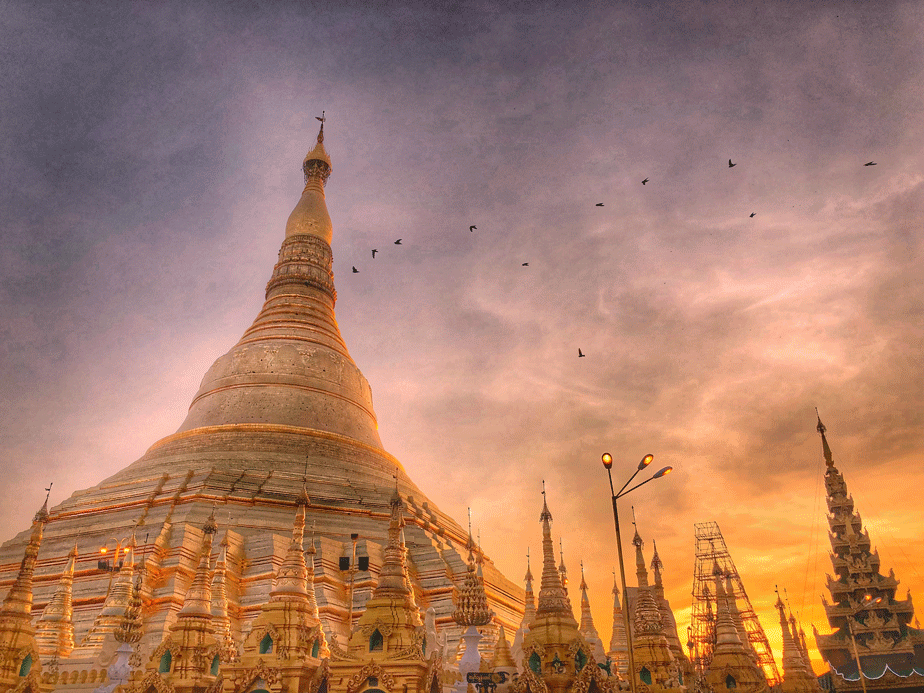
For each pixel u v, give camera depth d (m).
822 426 99.81
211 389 89.81
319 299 101.81
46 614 49.81
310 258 104.31
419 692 31.28
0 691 38.97
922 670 83.25
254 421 83.94
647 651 41.69
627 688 39.00
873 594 88.00
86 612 58.03
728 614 55.50
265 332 95.69
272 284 102.81
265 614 35.62
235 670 33.78
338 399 90.38
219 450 80.25
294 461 78.31
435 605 60.78
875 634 85.94
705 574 97.19
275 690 33.03
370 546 64.31
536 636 35.25
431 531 76.44
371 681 31.42
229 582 59.72
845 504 94.06
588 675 33.53
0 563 67.56
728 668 52.53
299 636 35.03
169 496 69.81
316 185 112.44
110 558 62.22
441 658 35.69
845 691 85.25
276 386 88.00
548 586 36.69
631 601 66.31
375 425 95.62
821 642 88.25
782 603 67.44
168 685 34.66
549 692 33.66
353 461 84.00
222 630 43.97
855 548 90.94
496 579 75.19
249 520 67.50
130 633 37.84
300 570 37.34
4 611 40.91
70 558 52.47
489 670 32.53
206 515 67.12
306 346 93.94
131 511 69.69
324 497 73.19
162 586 59.03
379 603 34.09
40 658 45.62
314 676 33.97
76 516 72.25
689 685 51.41
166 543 62.28
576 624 36.03
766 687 53.16
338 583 60.53
